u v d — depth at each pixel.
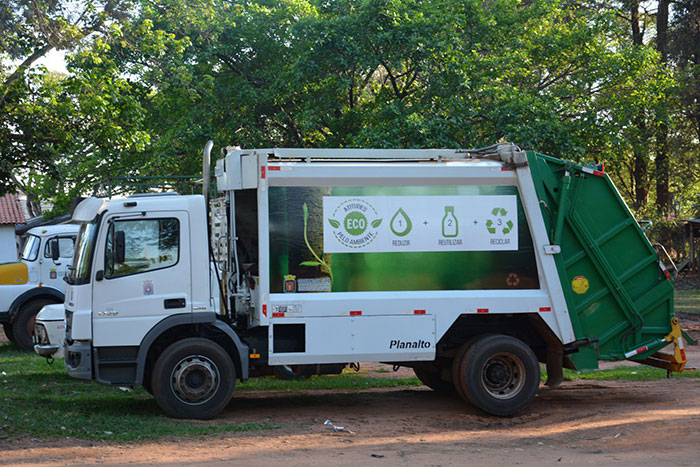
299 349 9.42
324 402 10.75
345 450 7.85
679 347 10.45
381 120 23.34
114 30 19.12
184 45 23.42
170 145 23.66
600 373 13.26
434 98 22.53
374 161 10.17
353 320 9.45
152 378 9.22
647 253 10.44
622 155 30.12
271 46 25.50
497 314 10.00
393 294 9.55
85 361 9.15
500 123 21.42
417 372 11.87
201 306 9.35
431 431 8.92
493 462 7.27
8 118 17.03
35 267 16.22
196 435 8.43
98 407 9.92
